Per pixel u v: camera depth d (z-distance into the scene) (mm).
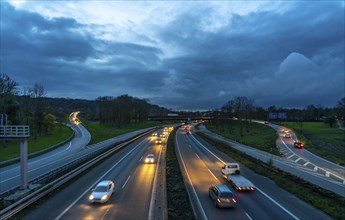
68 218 24391
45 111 128500
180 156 61438
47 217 24594
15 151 73188
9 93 93562
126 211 26125
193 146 80188
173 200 28984
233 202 27250
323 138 100875
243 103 141500
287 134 102625
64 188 33969
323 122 163625
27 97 108625
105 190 29547
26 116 105688
